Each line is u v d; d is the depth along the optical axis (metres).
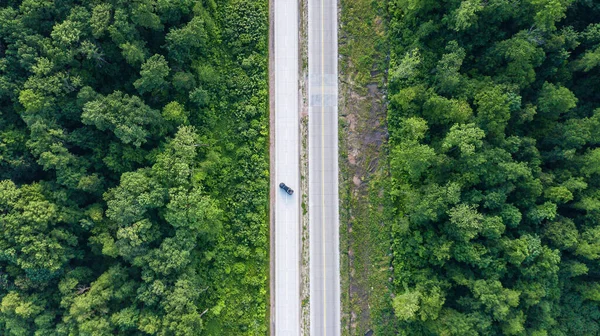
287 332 61.34
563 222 54.03
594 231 52.53
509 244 51.84
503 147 53.59
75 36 49.19
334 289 61.41
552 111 54.81
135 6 50.31
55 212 50.88
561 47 53.72
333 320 61.22
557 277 53.78
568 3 52.88
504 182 52.69
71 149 54.16
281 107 62.56
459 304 55.38
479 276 54.62
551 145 55.66
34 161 52.00
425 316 53.84
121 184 52.19
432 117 56.66
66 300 52.19
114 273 53.75
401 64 57.97
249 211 60.75
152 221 54.47
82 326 50.84
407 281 58.69
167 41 55.12
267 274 61.50
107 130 54.72
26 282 50.94
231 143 61.28
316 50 62.75
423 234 57.66
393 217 60.78
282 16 62.78
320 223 61.84
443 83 55.16
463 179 53.16
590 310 56.50
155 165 53.72
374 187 61.62
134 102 52.56
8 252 48.25
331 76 62.72
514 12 52.75
